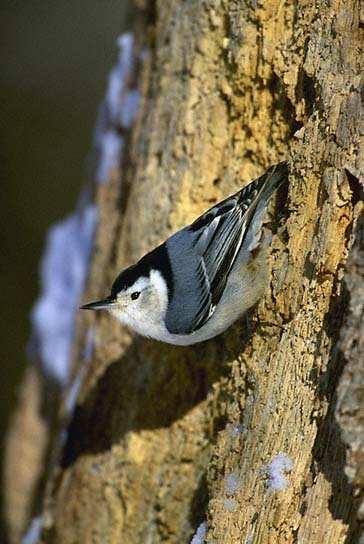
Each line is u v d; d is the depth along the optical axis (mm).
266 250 7645
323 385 6645
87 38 17734
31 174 17672
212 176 8828
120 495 9312
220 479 7746
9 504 13539
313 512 6391
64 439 10242
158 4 9883
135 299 8336
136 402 9297
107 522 9445
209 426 8609
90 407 9914
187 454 8797
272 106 8156
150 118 9570
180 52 9148
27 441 13375
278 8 7898
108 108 11398
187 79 8992
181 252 8102
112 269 9914
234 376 8055
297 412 6898
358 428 5988
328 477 6391
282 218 7598
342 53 7047
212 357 8656
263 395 7363
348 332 6105
